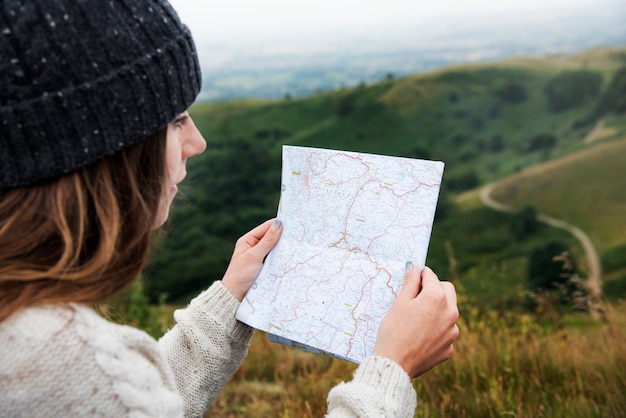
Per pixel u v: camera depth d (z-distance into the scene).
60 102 0.65
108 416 0.64
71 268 0.69
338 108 91.25
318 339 1.00
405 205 1.04
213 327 1.06
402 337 0.86
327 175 1.12
